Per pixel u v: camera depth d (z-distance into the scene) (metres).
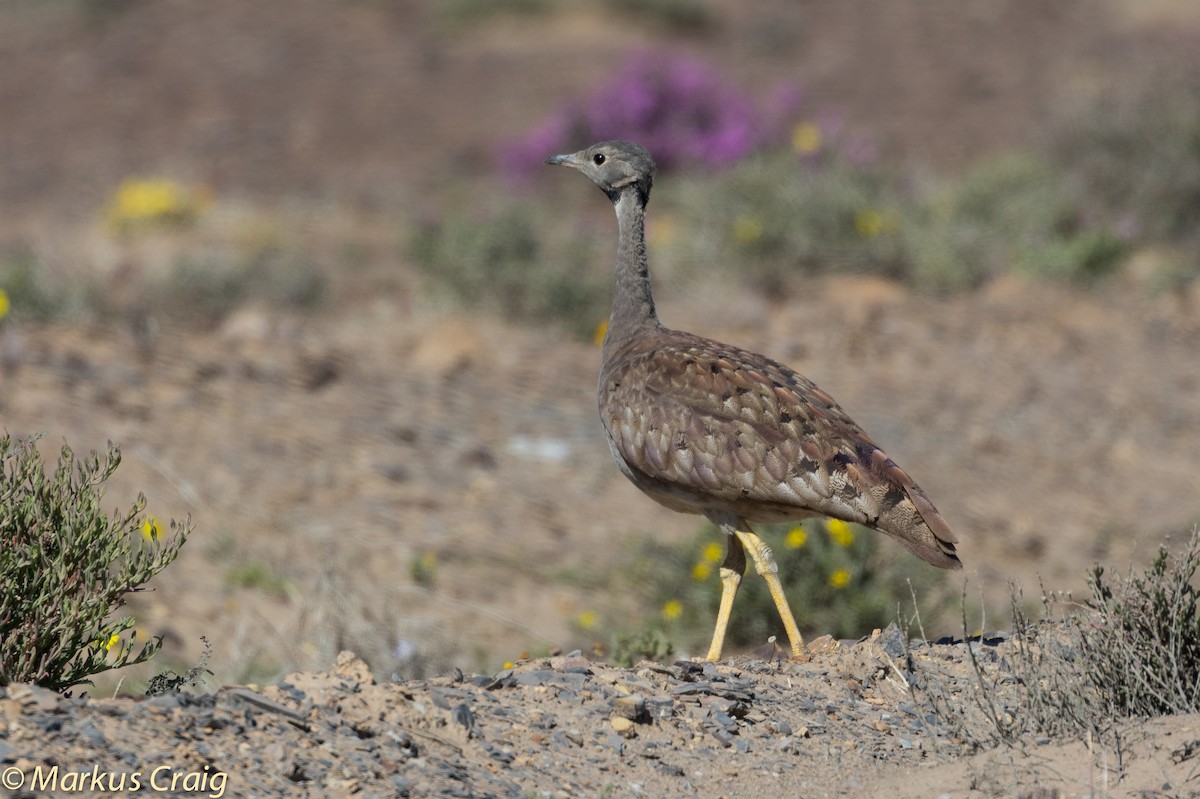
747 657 8.74
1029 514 15.16
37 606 6.87
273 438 14.95
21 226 27.81
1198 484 16.22
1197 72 27.86
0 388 14.56
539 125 36.25
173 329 18.92
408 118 37.09
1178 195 25.81
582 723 7.13
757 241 23.86
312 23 45.81
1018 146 31.80
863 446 8.30
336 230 27.95
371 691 6.93
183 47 43.34
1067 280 23.62
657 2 46.03
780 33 45.12
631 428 8.85
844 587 11.48
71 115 37.28
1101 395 18.88
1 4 48.03
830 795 6.75
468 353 18.80
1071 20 46.75
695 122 29.97
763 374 8.67
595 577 12.88
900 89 39.53
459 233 23.20
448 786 6.22
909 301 22.61
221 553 12.12
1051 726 7.13
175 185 28.61
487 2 45.53
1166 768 6.48
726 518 8.66
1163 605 7.42
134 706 6.30
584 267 22.62
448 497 14.32
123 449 13.65
